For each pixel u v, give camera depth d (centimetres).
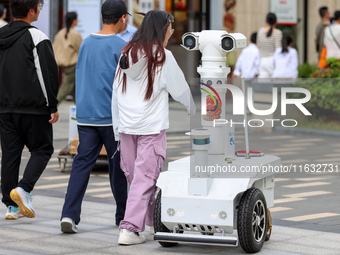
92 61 1538
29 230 1551
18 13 1647
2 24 2564
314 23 5428
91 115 1533
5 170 1667
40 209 1781
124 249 1398
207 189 1350
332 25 3834
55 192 2027
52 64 1630
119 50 1538
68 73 3816
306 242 1474
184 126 3622
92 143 1548
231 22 4994
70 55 3797
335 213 1805
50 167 2478
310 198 2008
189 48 1419
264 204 1394
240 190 1334
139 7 3506
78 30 4006
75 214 1520
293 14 5331
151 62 1413
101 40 1545
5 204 1680
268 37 4003
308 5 5434
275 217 1752
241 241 1345
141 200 1434
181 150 2867
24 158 2633
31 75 1628
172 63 1426
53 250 1379
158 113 1432
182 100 1439
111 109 1516
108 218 1684
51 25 4444
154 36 1426
